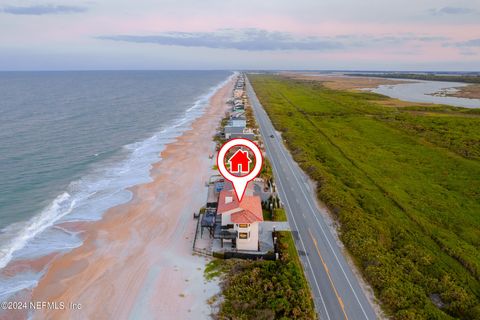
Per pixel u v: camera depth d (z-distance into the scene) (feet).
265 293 107.86
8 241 141.28
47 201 178.60
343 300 106.93
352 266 124.57
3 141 284.82
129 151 272.92
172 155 260.83
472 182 203.62
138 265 126.11
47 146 277.44
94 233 148.25
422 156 252.01
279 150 265.34
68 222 157.58
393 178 209.15
